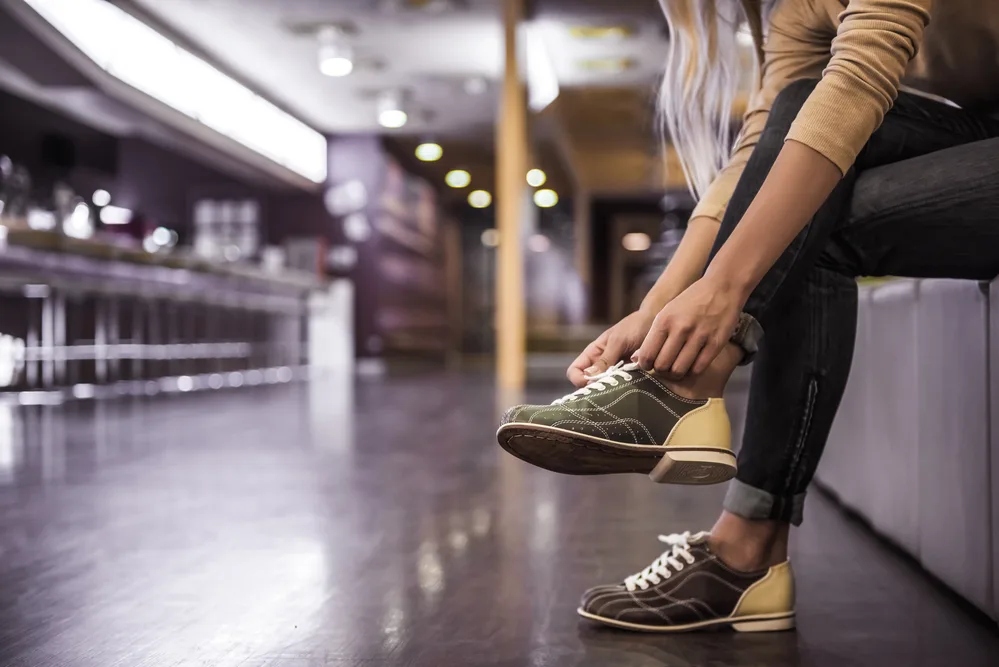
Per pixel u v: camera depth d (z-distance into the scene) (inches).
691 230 44.7
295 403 219.8
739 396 211.9
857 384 75.0
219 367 352.8
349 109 425.1
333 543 65.8
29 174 329.7
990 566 44.5
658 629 44.5
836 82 35.1
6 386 238.1
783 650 41.8
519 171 302.7
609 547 64.3
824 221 39.4
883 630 45.0
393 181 491.2
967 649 41.8
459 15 299.3
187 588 52.9
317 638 43.3
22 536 68.6
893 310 63.2
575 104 374.3
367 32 316.8
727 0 47.9
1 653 41.1
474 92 392.5
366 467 108.5
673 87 49.6
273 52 340.5
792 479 44.1
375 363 463.8
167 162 425.7
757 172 39.6
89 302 273.7
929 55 45.3
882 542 67.3
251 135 394.9
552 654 41.1
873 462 69.2
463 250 701.9
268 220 467.8
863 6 35.2
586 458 39.7
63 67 286.5
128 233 323.3
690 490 91.1
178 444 132.5
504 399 234.5
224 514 77.8
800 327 42.4
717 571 44.8
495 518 76.0
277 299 394.9
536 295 368.2
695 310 35.5
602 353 44.3
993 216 38.2
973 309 46.9
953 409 50.2
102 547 64.6
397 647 41.9
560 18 295.3
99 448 127.4
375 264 464.8
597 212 605.3
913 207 39.1
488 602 49.8
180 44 322.0
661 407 38.9
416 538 67.6
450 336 660.7
